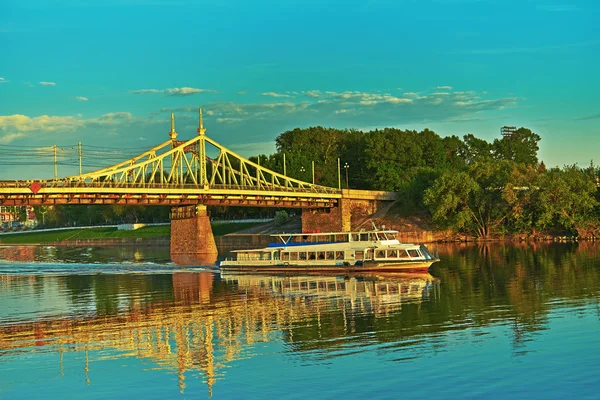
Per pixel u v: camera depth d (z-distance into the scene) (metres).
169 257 133.25
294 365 38.84
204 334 47.75
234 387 35.62
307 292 67.44
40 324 53.88
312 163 191.75
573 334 43.84
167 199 136.38
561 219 135.75
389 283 72.81
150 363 40.59
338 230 162.38
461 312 52.75
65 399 34.88
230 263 92.12
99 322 54.00
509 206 144.38
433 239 149.12
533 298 58.25
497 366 37.41
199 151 151.62
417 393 33.69
